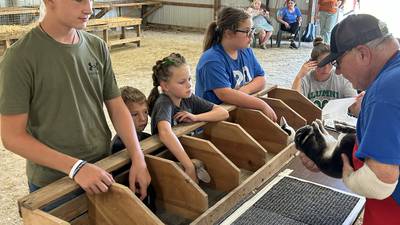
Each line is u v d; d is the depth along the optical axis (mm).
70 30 1147
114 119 1319
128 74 5578
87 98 1231
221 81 1844
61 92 1154
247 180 1345
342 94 2285
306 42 8383
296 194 1327
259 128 1670
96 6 8531
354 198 1302
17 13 7004
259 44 7809
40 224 974
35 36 1106
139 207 1014
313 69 2293
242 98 1744
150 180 1213
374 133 823
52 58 1124
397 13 7023
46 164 1091
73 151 1213
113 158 1228
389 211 967
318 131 1131
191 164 1319
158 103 1499
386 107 812
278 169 1509
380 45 889
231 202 1258
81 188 1080
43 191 1031
